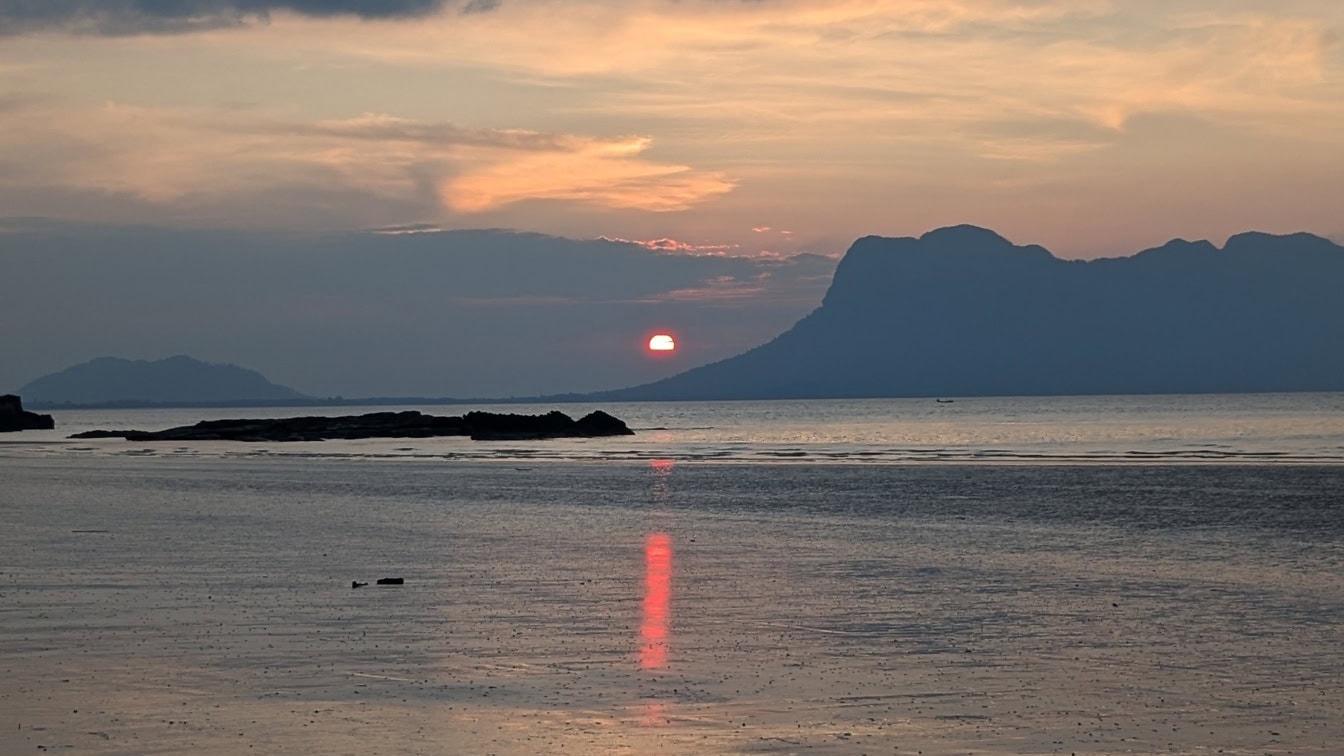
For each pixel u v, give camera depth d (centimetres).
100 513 5141
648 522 4691
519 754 1489
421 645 2166
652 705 1734
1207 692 1817
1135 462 8131
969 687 1852
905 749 1517
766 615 2503
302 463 9475
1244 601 2692
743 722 1644
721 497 5903
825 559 3484
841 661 2044
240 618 2447
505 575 3138
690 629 2339
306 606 2605
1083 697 1786
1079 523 4478
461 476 7656
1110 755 1494
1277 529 4181
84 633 2275
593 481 7125
